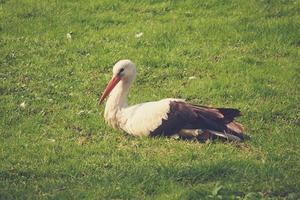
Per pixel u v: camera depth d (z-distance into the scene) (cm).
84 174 1318
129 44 1895
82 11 2070
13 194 1241
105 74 1755
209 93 1659
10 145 1427
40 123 1531
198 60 1819
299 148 1420
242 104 1605
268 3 2097
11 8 2083
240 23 1994
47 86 1695
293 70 1775
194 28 1969
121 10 2075
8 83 1702
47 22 2012
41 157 1378
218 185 1251
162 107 1451
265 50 1881
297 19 2012
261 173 1306
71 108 1597
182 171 1306
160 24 1992
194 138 1430
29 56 1838
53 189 1263
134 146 1423
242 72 1761
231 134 1423
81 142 1445
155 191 1254
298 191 1262
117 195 1239
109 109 1491
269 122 1535
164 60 1811
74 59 1825
